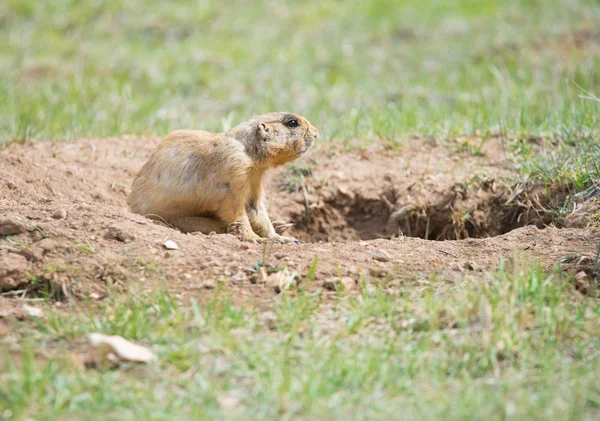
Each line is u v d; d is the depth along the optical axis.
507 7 27.69
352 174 13.38
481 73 21.38
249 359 7.07
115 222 9.52
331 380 6.75
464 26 26.20
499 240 9.90
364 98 20.05
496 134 14.13
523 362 7.05
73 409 6.44
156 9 27.97
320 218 13.00
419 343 7.35
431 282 8.36
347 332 7.56
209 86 21.50
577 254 9.24
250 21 27.53
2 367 6.98
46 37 25.34
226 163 10.49
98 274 8.59
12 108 16.92
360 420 6.31
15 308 8.12
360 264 9.00
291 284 8.48
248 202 11.30
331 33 26.48
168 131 15.81
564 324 7.50
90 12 27.36
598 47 22.62
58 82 20.86
